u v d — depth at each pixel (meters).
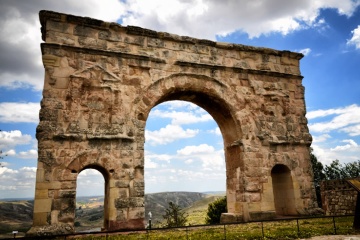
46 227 15.61
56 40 18.53
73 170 17.00
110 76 19.19
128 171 18.14
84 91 18.45
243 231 15.67
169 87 20.67
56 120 17.36
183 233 15.90
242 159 21.62
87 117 18.12
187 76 21.44
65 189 16.56
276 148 22.86
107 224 17.55
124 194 17.72
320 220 19.48
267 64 24.56
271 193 21.62
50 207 16.08
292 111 24.45
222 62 22.95
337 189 26.97
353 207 25.11
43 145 16.73
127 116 19.05
